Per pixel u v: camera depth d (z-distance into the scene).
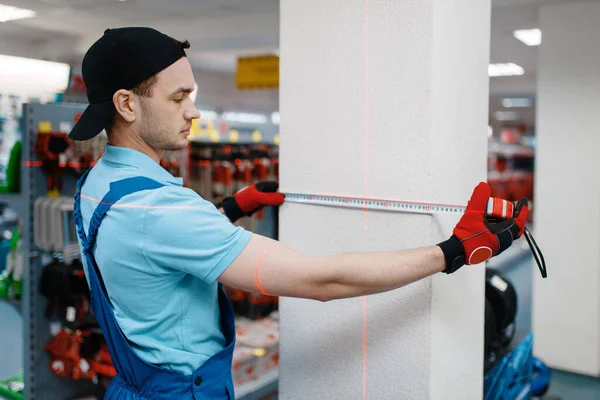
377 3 1.27
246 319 3.03
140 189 1.01
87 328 2.88
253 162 4.29
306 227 1.43
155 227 0.98
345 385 1.40
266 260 0.97
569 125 4.36
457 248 1.05
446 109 1.25
